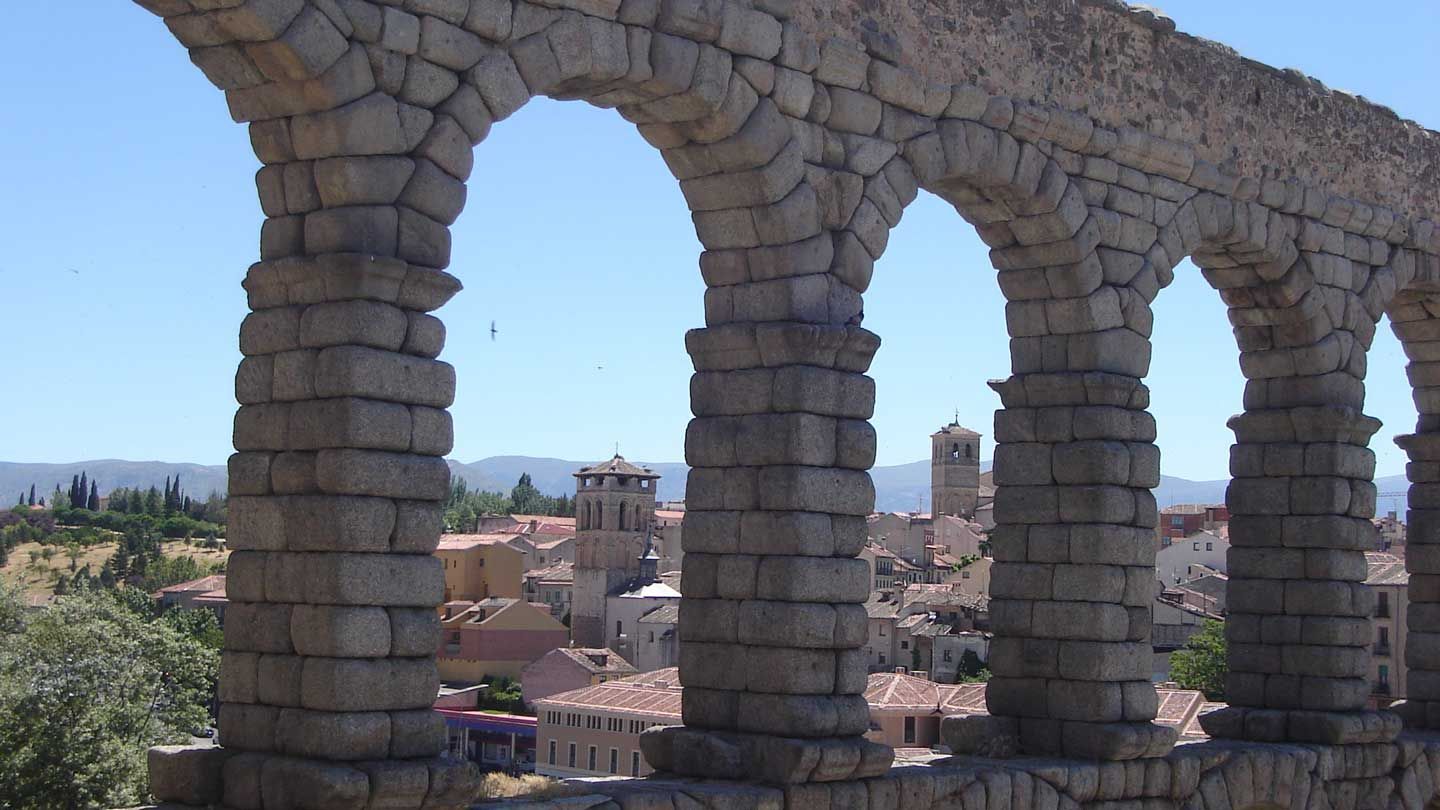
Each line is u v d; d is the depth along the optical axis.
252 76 21.92
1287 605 37.12
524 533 160.62
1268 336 37.38
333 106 21.69
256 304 22.28
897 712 46.81
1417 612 41.84
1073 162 31.38
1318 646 36.69
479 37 23.08
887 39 28.25
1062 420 31.48
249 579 21.89
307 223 22.03
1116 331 31.80
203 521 168.25
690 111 26.06
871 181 28.03
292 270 21.70
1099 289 31.59
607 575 110.12
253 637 21.81
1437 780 38.66
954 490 193.75
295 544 21.50
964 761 30.23
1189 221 33.62
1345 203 37.22
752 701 26.38
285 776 20.81
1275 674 37.19
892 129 28.39
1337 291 37.28
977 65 29.78
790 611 26.09
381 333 21.50
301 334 21.70
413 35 22.30
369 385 21.33
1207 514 152.50
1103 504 31.00
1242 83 35.09
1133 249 32.41
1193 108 33.84
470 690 73.19
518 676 79.62
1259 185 35.09
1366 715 36.75
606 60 24.45
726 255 27.42
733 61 26.17
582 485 117.62
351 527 21.14
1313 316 36.69
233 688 21.92
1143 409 31.97
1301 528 36.94
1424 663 41.56
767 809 25.25
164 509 177.75
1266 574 37.44
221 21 21.27
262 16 20.94
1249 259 36.03
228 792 21.38
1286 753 34.66
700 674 27.05
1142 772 31.23
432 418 22.00
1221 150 34.47
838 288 27.42
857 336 26.86
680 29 25.36
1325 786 35.62
